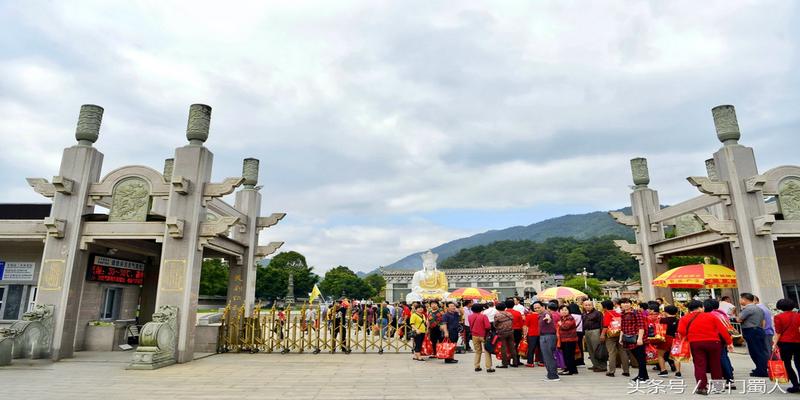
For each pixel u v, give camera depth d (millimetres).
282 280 70750
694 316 9602
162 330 13359
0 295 16875
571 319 12164
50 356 14086
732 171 15898
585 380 11180
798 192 15734
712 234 16922
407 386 10500
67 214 14992
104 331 17016
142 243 18250
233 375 11961
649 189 21719
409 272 65562
